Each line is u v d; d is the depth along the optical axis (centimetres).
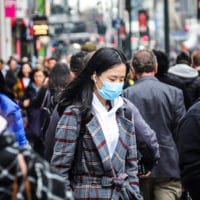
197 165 916
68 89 966
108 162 941
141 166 1139
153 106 1302
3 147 613
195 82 1719
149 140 1109
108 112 955
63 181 616
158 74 1498
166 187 1303
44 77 2386
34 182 606
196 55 1873
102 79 947
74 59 1309
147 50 1332
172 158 1294
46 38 5203
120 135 956
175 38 11206
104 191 940
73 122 950
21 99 2372
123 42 5581
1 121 663
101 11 7944
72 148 948
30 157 612
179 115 1305
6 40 5628
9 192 606
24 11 5819
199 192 924
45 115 1470
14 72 3409
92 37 8869
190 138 920
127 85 1636
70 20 8975
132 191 957
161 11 8731
